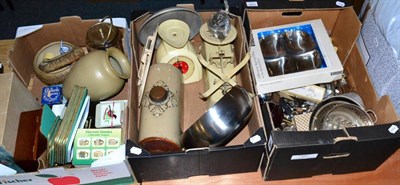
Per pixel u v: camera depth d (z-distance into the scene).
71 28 1.04
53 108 0.95
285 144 0.75
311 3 1.01
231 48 1.00
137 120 0.92
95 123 0.90
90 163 0.83
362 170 0.89
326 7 1.00
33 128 0.83
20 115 0.84
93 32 0.99
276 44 1.01
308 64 0.97
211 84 0.96
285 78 0.92
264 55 0.98
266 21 1.05
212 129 0.76
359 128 0.78
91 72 0.90
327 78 0.95
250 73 0.91
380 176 0.89
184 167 0.83
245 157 0.82
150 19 0.98
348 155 0.81
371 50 1.03
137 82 0.95
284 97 0.99
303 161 0.82
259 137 0.79
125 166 0.79
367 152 0.81
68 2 1.91
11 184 0.80
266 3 1.00
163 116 0.85
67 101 0.92
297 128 0.92
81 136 0.84
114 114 0.90
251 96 0.82
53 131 0.83
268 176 0.87
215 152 0.78
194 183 0.88
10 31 1.81
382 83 0.99
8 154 0.78
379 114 0.89
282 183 0.89
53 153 0.81
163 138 0.83
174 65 1.00
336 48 1.08
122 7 1.88
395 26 0.90
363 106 0.94
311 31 1.02
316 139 0.76
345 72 1.06
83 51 1.00
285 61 0.98
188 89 1.04
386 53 0.95
